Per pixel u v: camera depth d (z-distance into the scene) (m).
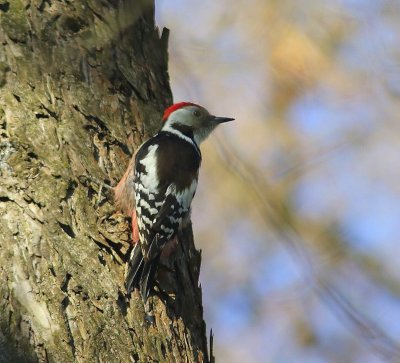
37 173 9.30
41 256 8.79
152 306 9.35
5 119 9.58
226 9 16.77
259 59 16.77
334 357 17.78
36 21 10.40
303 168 17.47
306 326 17.95
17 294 8.56
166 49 11.95
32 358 8.26
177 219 10.60
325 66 17.00
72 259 8.91
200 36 16.72
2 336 8.32
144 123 11.01
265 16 16.75
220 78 16.70
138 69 11.18
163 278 9.99
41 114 9.77
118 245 9.47
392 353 14.27
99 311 8.76
